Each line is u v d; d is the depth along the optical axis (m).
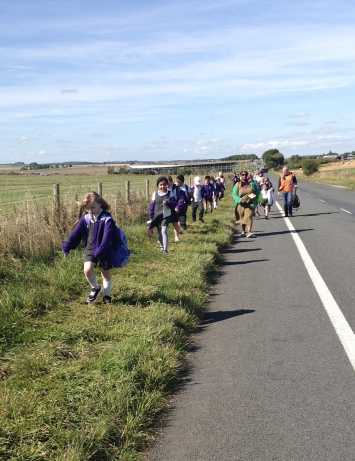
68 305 7.40
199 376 5.10
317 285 8.83
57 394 4.40
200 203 18.92
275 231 17.00
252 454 3.64
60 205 12.64
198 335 6.39
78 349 5.57
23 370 4.97
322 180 71.94
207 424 4.12
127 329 6.17
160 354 5.35
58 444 3.69
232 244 14.44
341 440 3.78
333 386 4.71
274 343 5.95
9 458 3.52
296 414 4.20
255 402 4.46
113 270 9.73
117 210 16.70
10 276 8.53
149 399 4.41
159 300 7.36
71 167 191.00
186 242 13.44
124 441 3.85
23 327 6.31
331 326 6.50
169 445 3.84
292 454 3.62
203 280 9.12
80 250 10.99
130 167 146.12
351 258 11.46
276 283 9.12
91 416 4.07
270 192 21.33
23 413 4.11
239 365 5.32
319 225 18.27
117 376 4.76
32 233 10.37
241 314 7.22
